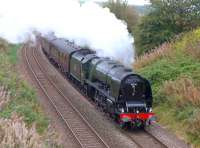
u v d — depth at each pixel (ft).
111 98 85.30
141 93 82.99
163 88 94.22
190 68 99.30
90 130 79.87
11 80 97.76
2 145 55.11
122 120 80.94
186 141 73.92
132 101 82.84
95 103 102.58
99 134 77.82
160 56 120.26
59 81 130.21
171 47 123.95
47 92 112.06
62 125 82.53
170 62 109.60
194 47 112.16
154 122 85.92
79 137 75.41
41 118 78.69
